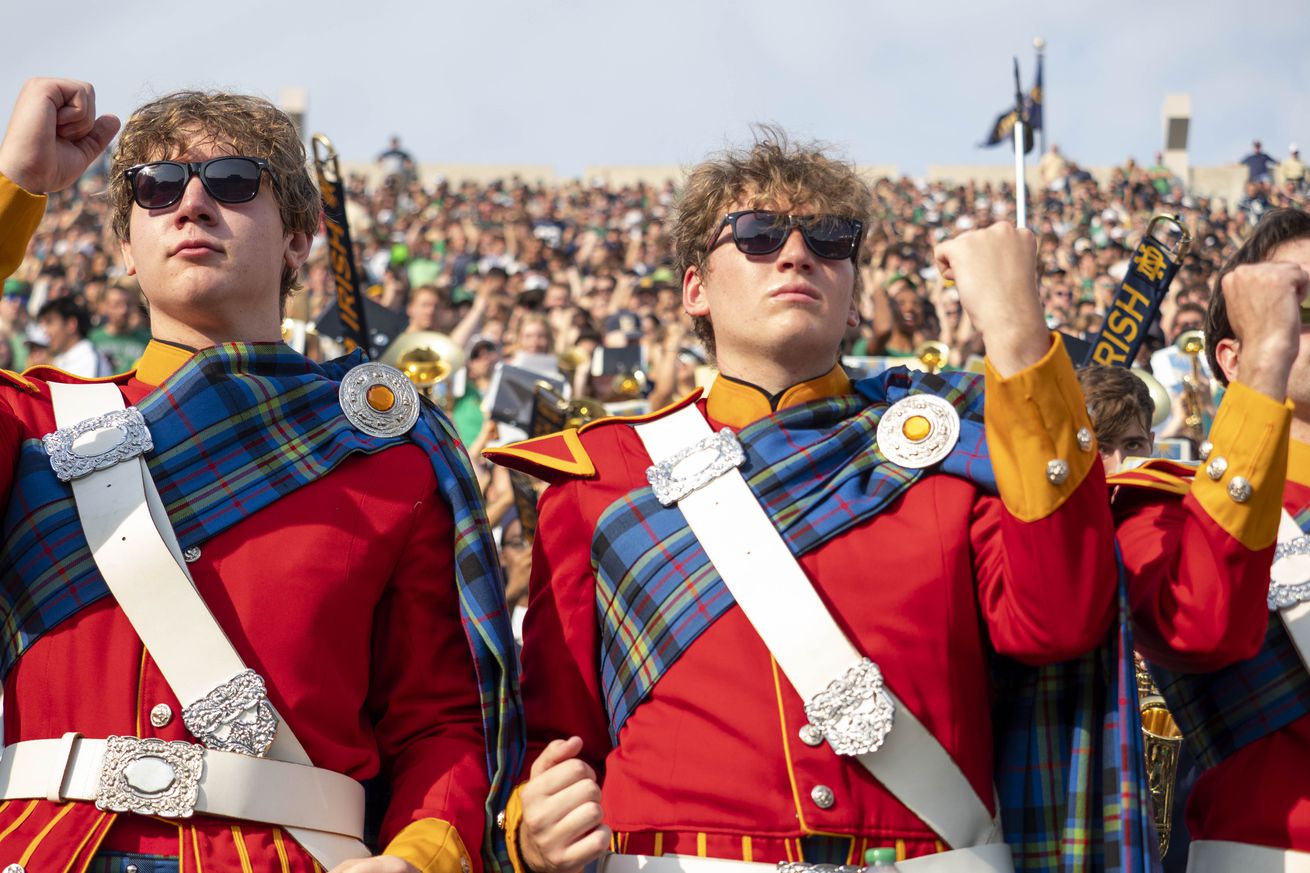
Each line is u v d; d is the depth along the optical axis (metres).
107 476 3.39
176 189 3.57
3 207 3.37
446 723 3.55
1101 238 28.95
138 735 3.24
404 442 3.65
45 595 3.32
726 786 3.43
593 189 40.56
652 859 3.46
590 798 3.38
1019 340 3.30
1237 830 3.63
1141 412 5.23
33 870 3.12
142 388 3.60
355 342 6.93
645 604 3.62
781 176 3.86
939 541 3.55
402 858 3.24
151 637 3.26
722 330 3.89
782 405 3.82
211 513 3.40
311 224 3.82
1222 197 36.12
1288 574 3.63
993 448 3.34
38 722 3.27
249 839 3.21
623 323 17.25
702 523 3.62
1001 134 22.64
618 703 3.66
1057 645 3.33
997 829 3.51
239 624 3.34
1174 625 3.42
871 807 3.42
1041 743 3.57
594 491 3.81
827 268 3.83
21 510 3.39
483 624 3.54
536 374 10.81
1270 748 3.62
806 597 3.49
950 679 3.49
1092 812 3.48
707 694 3.50
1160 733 4.54
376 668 3.59
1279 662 3.63
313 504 3.47
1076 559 3.27
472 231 31.61
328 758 3.36
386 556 3.52
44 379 3.68
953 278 3.43
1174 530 3.59
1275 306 3.37
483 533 3.66
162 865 3.17
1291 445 3.81
